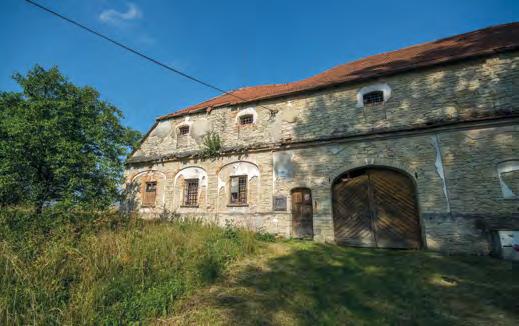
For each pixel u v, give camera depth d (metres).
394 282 5.45
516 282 5.16
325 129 10.49
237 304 4.46
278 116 11.70
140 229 8.14
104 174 10.65
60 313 3.58
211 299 4.62
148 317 3.87
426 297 4.71
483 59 8.62
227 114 13.09
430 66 9.24
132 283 4.53
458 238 7.63
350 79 10.43
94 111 11.40
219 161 12.45
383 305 4.47
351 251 8.12
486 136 7.93
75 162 9.55
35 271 4.28
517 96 7.90
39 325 3.32
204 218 11.96
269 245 8.69
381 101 9.94
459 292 4.86
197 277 5.23
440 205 8.03
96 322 3.55
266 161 11.28
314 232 9.65
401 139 9.03
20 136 9.00
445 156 8.30
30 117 9.52
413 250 8.12
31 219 6.88
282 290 5.11
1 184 8.68
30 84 10.75
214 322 3.87
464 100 8.54
